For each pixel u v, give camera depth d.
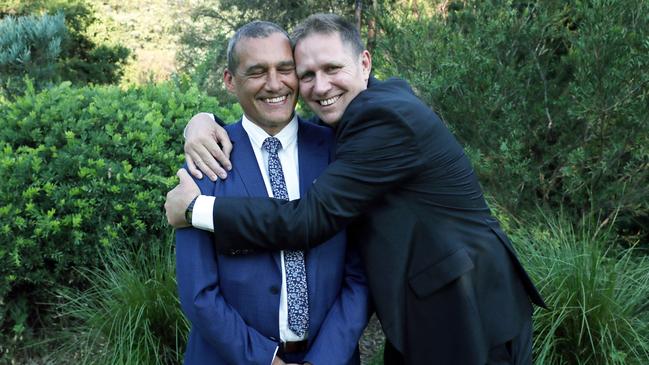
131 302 3.03
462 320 1.87
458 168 1.96
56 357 3.30
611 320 2.81
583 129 3.84
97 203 3.30
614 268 3.02
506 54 4.04
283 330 1.87
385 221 1.90
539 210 3.87
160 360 2.97
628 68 3.35
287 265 1.86
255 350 1.78
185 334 3.01
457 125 4.06
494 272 1.97
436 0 4.41
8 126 3.59
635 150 3.59
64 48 8.36
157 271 3.18
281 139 1.94
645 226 4.11
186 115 3.88
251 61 1.81
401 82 2.03
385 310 1.88
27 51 6.04
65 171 3.31
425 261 1.89
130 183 3.33
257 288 1.82
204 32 10.87
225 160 1.88
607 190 3.68
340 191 1.80
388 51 4.32
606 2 3.46
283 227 1.74
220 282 1.85
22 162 3.25
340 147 1.88
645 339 2.81
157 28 13.92
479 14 4.02
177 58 10.98
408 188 1.91
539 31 3.85
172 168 3.51
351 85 1.93
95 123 3.57
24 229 3.20
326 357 1.82
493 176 3.89
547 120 3.97
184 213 1.78
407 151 1.84
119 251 3.36
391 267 1.88
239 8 10.50
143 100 3.99
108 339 2.97
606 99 3.43
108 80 9.38
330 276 1.90
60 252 3.28
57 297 3.42
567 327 2.88
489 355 1.96
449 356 1.88
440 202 1.92
